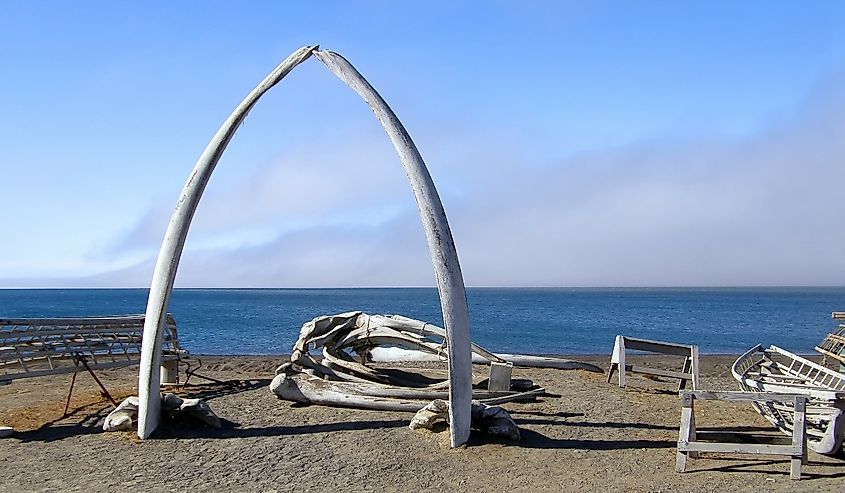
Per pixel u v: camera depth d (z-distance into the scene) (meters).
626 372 13.63
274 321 53.12
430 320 57.94
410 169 8.29
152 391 8.84
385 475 7.32
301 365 11.62
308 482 7.14
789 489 6.84
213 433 8.97
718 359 22.67
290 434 8.89
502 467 7.57
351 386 10.57
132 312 68.19
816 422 8.27
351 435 8.79
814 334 42.66
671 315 69.31
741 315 69.88
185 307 84.62
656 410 10.76
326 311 72.31
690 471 7.48
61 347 10.06
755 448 7.33
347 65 8.69
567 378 14.02
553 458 7.91
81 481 7.18
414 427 8.96
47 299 116.75
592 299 141.75
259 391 12.08
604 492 6.78
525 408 10.70
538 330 44.56
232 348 30.53
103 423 9.35
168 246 8.76
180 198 8.80
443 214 8.24
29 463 7.77
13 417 9.94
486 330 44.56
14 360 9.52
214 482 7.15
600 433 9.12
